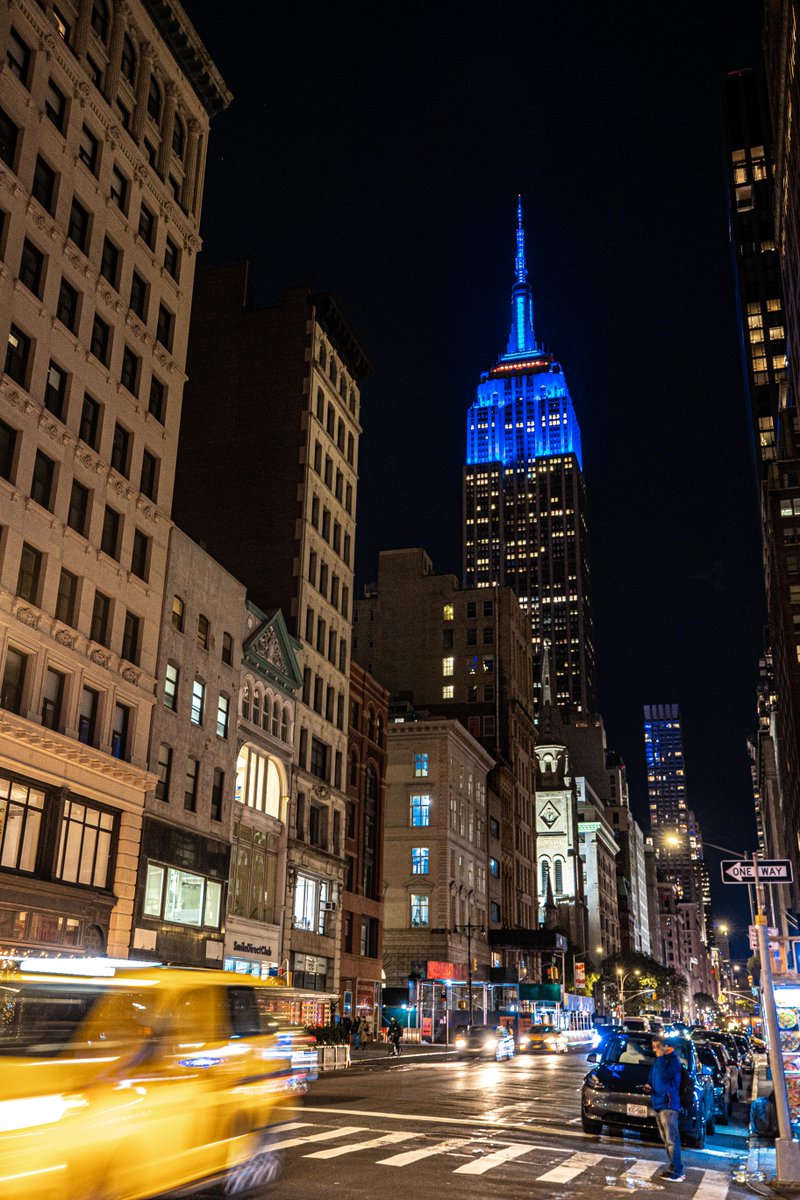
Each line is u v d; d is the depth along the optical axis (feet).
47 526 112.27
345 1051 132.16
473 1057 192.24
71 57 122.21
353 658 385.70
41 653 108.37
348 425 229.04
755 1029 294.66
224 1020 40.55
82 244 125.08
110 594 124.47
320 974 188.03
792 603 365.81
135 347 135.54
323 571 208.64
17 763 102.63
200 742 144.77
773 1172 56.13
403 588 388.37
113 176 133.08
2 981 33.53
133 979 37.19
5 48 109.81
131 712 127.34
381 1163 51.60
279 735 176.35
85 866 115.14
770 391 539.29
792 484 383.86
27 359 111.96
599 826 625.82
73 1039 32.65
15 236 109.91
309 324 211.41
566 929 526.57
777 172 351.87
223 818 149.79
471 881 302.45
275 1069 44.32
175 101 150.30
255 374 211.41
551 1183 48.42
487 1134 65.87
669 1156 53.01
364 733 228.43
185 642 142.82
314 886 189.57
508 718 363.97
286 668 180.45
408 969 270.46
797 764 358.02
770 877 65.98
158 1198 36.47
